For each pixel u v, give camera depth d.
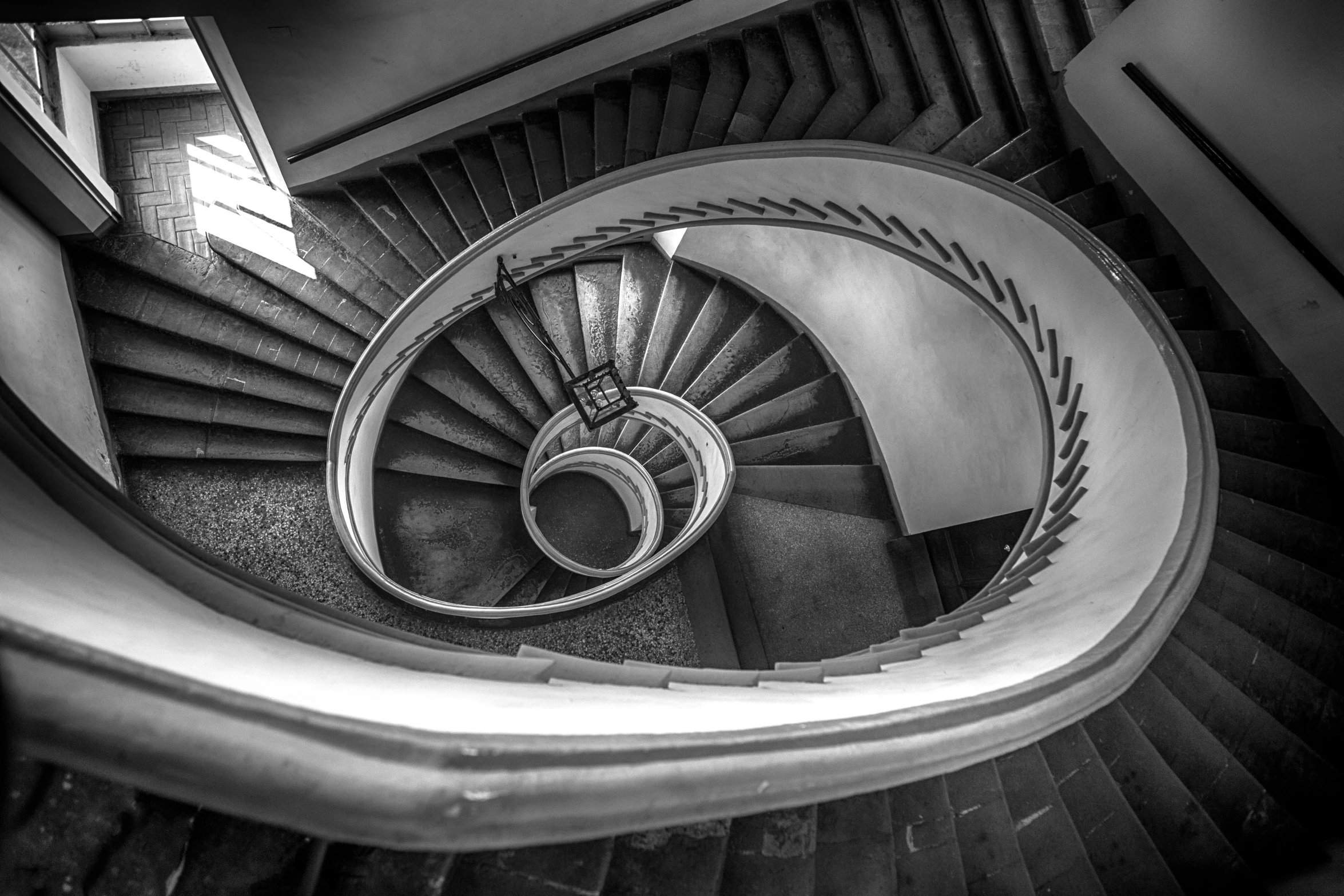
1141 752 3.74
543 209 7.07
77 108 7.09
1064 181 6.29
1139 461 4.99
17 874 1.49
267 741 1.06
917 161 6.14
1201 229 5.68
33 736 0.92
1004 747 2.80
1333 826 3.86
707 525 8.51
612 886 2.12
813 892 2.36
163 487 6.86
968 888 2.92
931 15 6.66
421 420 8.93
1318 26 4.48
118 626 1.44
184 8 5.44
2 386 2.74
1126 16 5.60
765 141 6.54
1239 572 4.63
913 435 9.04
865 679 3.94
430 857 1.77
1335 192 4.72
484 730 1.54
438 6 6.23
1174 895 3.28
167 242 7.11
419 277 7.33
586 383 8.20
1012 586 5.56
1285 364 5.47
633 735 1.66
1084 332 5.73
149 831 1.58
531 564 8.92
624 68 7.24
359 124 7.03
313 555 6.99
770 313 10.27
